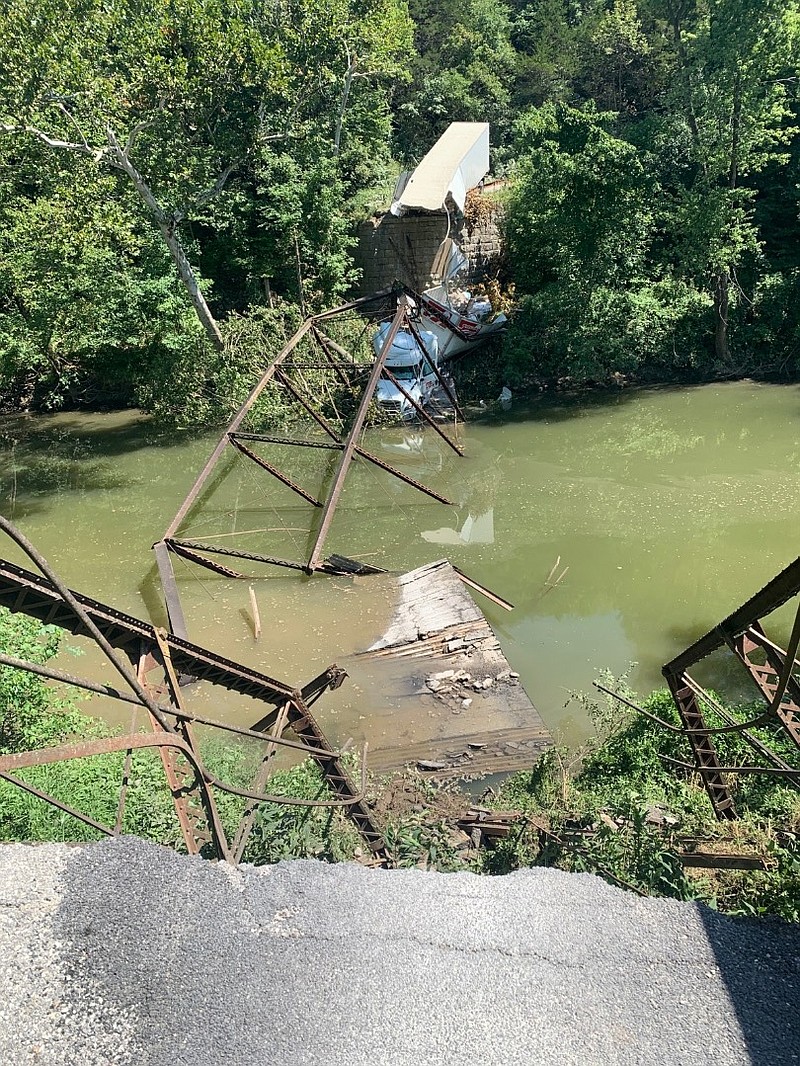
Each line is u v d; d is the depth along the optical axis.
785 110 23.34
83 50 19.00
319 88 28.00
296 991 4.14
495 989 4.16
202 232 27.45
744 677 10.84
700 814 7.37
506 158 40.81
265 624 12.48
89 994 4.09
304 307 26.22
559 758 8.76
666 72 40.78
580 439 21.66
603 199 23.58
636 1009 4.06
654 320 25.17
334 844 7.05
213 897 4.71
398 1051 3.84
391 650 11.50
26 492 19.77
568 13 52.97
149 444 23.08
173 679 6.23
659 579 13.91
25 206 21.73
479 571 14.59
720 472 18.61
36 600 5.61
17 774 7.95
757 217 27.73
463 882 4.95
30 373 26.48
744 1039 3.90
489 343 26.64
